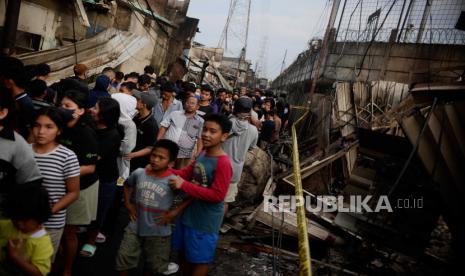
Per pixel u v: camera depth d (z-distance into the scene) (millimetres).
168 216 2775
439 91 4535
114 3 14727
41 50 10695
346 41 18500
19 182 2113
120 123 3852
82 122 2877
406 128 4758
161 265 2939
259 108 10008
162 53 19719
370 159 5633
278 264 4465
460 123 4520
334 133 11367
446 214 4816
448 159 4645
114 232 4387
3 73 2893
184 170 2990
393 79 16188
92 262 3594
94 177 3031
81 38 13703
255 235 5234
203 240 2756
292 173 7371
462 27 9227
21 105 2990
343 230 5246
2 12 9633
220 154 2746
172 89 5918
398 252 4824
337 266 4652
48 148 2447
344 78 17969
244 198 6324
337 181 8109
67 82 3785
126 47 13625
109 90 7523
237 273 4070
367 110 11805
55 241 2523
